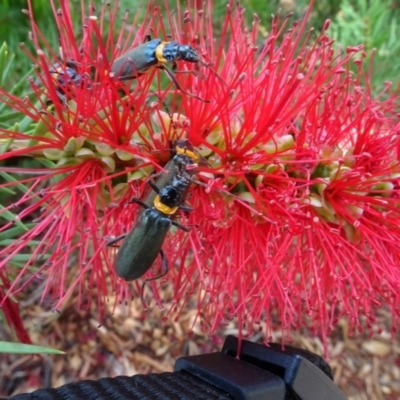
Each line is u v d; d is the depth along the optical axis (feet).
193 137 0.23
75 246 0.23
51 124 0.22
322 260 0.27
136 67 0.22
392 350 0.51
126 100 0.23
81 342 0.46
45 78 0.22
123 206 0.25
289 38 0.24
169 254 0.27
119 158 0.24
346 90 0.25
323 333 0.25
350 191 0.25
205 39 0.27
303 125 0.24
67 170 0.24
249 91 0.24
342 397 0.22
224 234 0.26
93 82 0.22
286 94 0.22
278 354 0.22
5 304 0.30
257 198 0.24
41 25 0.42
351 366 0.49
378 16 0.45
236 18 0.25
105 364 0.45
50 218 0.23
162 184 0.22
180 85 0.24
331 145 0.25
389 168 0.25
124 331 0.47
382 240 0.26
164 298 0.48
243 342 0.24
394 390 0.49
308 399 0.21
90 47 0.23
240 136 0.24
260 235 0.26
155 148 0.23
